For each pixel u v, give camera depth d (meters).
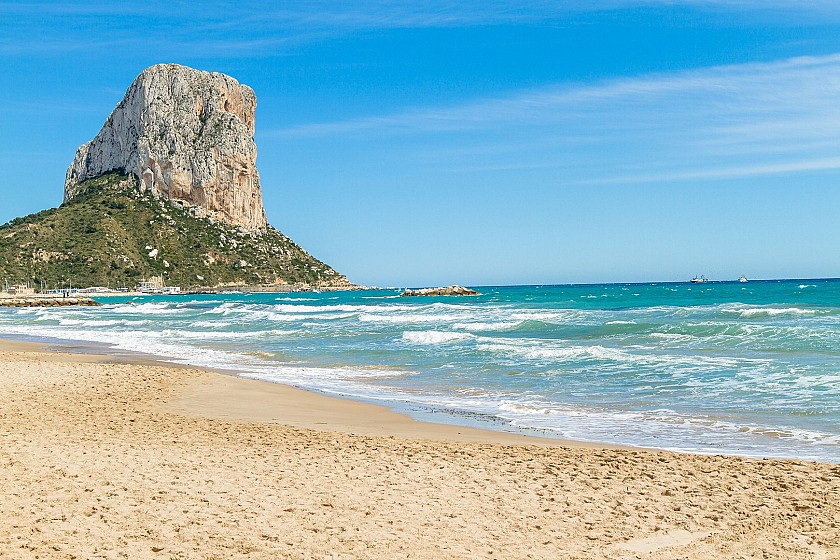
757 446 12.71
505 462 11.37
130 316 66.06
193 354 31.19
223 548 7.27
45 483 9.43
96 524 7.84
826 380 18.62
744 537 7.96
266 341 36.91
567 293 122.94
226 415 16.23
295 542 7.52
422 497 9.34
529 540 7.82
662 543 7.79
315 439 13.30
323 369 25.31
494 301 91.69
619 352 25.84
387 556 7.21
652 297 91.50
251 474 10.40
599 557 7.35
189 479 9.95
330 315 58.34
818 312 41.19
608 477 10.44
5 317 71.69
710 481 10.15
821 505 9.00
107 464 10.63
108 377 21.97
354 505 8.91
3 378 21.59
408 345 32.47
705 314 45.31
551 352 26.56
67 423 14.50
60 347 35.28
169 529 7.77
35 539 7.26
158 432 13.73
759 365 21.56
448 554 7.32
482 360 25.98
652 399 17.53
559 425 14.88
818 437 13.21
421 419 15.76
